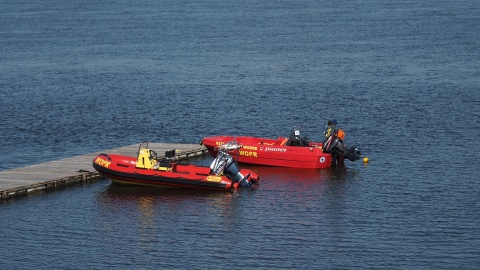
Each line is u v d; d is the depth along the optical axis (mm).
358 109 65500
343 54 104438
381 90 74750
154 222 36719
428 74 84562
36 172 43250
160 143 51656
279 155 46250
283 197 40469
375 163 47406
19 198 39906
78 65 97188
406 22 155250
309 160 45875
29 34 139875
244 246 33781
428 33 131750
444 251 33094
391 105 66875
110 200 39750
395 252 33000
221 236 34938
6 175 42562
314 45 116625
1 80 85125
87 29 149625
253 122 61438
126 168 41531
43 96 74625
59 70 92562
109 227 36094
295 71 88688
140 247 33719
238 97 72188
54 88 79375
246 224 36406
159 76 86562
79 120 62906
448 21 154625
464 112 63125
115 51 112625
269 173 45250
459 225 36094
